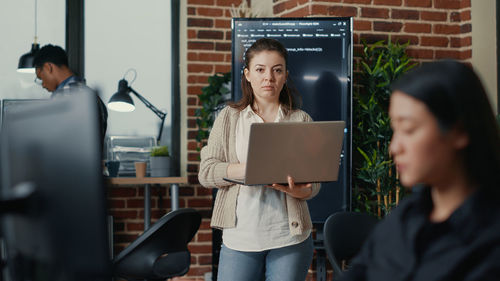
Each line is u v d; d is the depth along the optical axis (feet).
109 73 15.03
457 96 2.60
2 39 14.52
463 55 13.20
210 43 15.12
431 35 13.07
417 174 2.69
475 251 2.57
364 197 12.30
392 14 12.80
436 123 2.62
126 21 15.14
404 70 11.87
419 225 2.84
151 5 15.24
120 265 5.70
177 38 15.29
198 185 15.01
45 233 2.49
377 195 12.14
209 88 14.21
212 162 6.66
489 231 2.57
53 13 14.76
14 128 2.61
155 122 15.19
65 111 2.47
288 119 6.84
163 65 15.30
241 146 6.64
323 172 6.33
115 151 14.79
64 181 2.45
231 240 6.49
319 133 6.17
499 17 13.12
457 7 13.25
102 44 14.99
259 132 5.87
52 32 14.75
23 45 14.61
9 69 14.55
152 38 15.24
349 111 11.76
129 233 14.61
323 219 11.75
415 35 12.96
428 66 2.77
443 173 2.71
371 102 11.70
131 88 14.38
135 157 14.87
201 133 14.37
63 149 2.46
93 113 2.45
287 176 6.16
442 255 2.68
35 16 14.66
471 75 2.68
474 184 2.72
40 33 14.69
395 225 3.05
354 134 12.14
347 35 11.84
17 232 2.60
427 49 13.05
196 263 14.85
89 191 2.42
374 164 11.50
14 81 14.56
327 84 11.87
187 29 15.02
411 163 2.69
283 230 6.40
